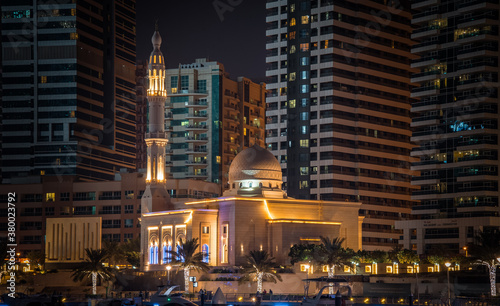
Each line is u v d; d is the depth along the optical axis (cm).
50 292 17938
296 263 15688
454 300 11806
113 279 17325
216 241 17188
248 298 14212
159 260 18012
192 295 14412
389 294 14150
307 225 17225
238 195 17712
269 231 17050
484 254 14338
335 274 15675
